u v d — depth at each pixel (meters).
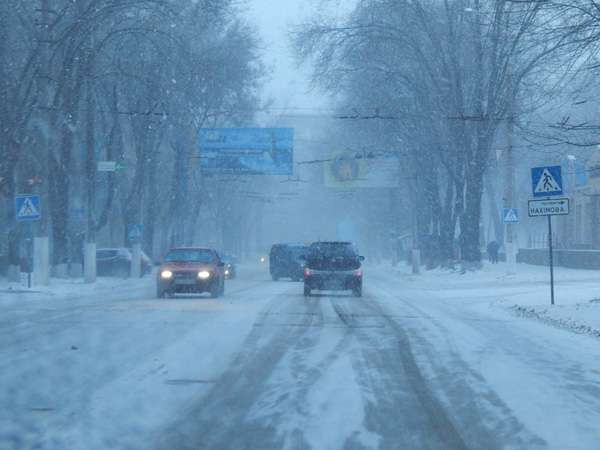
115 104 80.00
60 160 74.94
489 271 90.31
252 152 95.69
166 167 110.12
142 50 74.94
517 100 65.62
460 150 86.69
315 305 50.47
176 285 55.75
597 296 52.75
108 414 19.42
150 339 32.34
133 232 88.69
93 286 69.50
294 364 26.72
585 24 37.53
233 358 27.84
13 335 33.50
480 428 18.39
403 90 87.50
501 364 27.08
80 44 66.56
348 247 59.50
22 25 64.75
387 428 18.34
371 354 29.08
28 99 66.75
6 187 72.00
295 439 17.34
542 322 40.62
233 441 17.16
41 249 63.91
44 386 22.67
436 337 34.03
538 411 20.08
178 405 20.45
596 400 21.36
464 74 81.25
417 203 112.81
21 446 16.66
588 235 119.12
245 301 53.59
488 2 64.31
